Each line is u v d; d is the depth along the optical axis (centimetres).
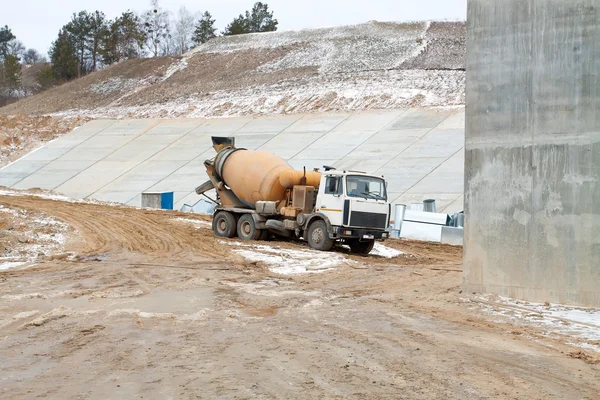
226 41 9725
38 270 1805
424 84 5884
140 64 8594
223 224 2730
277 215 2553
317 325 1051
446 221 3094
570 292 1284
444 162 4241
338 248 2553
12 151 5438
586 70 1264
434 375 733
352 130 4969
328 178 2322
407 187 4006
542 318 1145
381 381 700
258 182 2544
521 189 1346
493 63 1379
